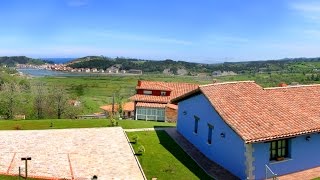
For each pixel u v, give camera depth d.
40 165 25.59
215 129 27.52
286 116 26.47
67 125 37.84
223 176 24.58
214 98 27.77
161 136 34.12
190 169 25.84
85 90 152.50
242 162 23.83
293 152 25.38
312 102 30.14
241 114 25.78
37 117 62.88
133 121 41.47
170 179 23.88
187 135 33.19
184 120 34.03
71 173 24.41
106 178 23.83
